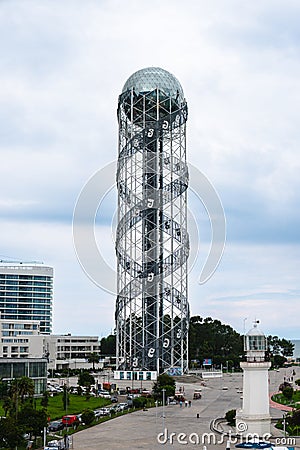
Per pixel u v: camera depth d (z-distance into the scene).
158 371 186.75
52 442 90.75
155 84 195.75
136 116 198.00
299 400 151.25
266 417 82.88
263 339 84.44
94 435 99.62
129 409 133.00
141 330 193.25
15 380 131.38
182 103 198.88
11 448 83.69
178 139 196.62
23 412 91.94
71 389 176.12
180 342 199.38
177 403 145.62
